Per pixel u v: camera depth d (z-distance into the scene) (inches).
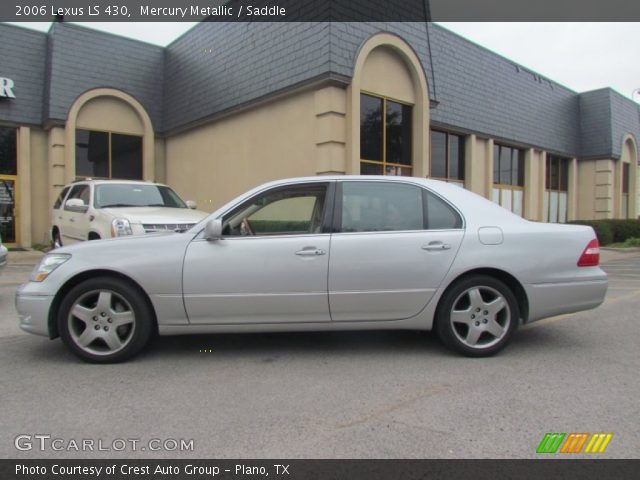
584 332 224.1
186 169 628.1
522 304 190.5
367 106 450.9
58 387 157.3
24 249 593.3
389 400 145.9
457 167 653.9
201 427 129.3
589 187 892.0
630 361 181.5
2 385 159.2
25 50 600.4
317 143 427.8
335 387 156.4
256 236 183.9
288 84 444.5
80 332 181.6
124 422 132.4
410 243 183.0
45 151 615.8
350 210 187.8
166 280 177.8
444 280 183.0
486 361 181.6
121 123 638.5
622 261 568.4
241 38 513.3
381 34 443.8
